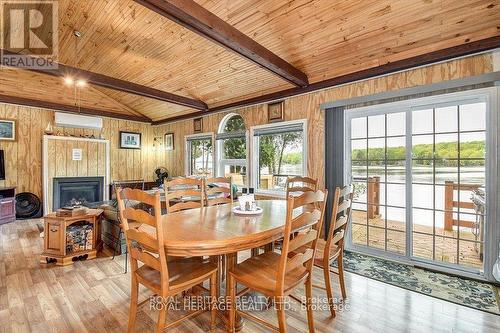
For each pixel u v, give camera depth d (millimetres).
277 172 4547
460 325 1871
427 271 2824
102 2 3016
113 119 6422
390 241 3295
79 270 2797
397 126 3164
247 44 2689
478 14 2258
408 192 3068
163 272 1502
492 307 2100
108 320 1920
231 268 1786
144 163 6996
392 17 2467
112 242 3443
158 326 1521
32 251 3330
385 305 2141
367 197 3436
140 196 1537
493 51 2471
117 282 2525
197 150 6109
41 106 5258
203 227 1801
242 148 5105
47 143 5355
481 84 2512
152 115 6762
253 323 1911
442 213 2918
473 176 2725
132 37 3557
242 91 4586
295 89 3963
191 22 2225
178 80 4547
